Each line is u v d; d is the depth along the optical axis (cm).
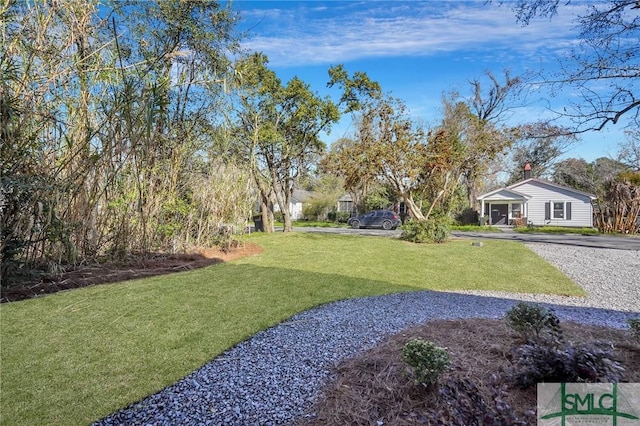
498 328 288
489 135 1209
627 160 2147
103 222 580
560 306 408
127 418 185
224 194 793
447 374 199
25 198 420
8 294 412
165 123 688
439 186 1255
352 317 354
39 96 464
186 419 185
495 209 2306
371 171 1102
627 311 389
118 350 268
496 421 152
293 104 1370
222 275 557
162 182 692
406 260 741
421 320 343
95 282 486
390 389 200
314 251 873
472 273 608
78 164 508
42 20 470
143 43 726
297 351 270
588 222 2066
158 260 647
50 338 290
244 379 226
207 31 804
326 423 179
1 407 191
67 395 205
